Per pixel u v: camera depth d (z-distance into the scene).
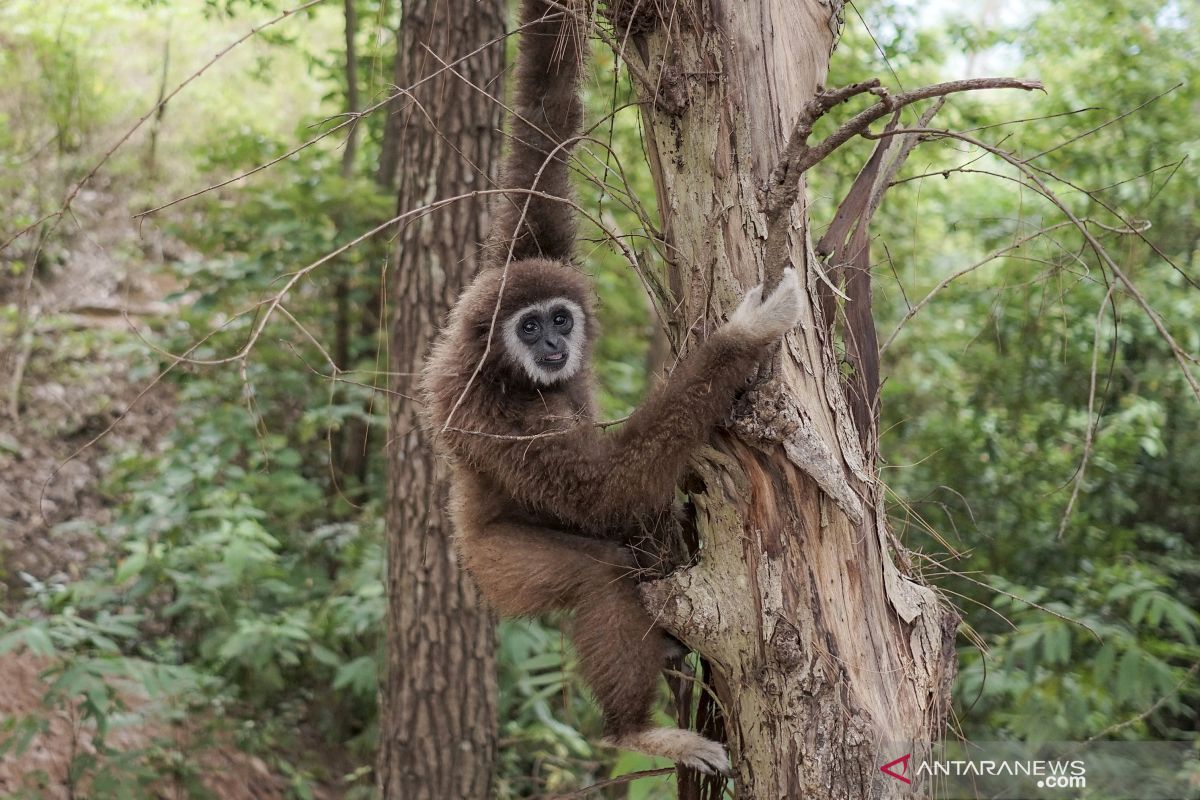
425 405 4.83
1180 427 9.00
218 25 14.80
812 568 3.23
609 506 3.90
